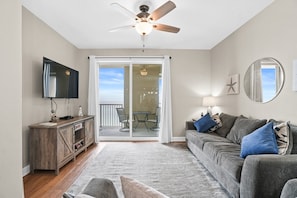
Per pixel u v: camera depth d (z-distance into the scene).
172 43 4.56
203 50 5.05
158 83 5.19
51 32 3.56
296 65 2.25
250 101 3.22
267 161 1.65
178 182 2.49
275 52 2.61
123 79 5.18
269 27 2.71
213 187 2.35
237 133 2.85
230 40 3.93
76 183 2.47
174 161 3.30
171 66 5.02
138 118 5.20
